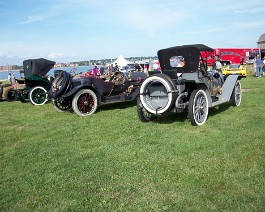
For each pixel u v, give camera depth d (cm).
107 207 307
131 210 298
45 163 445
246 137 499
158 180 359
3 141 595
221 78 765
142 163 415
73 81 852
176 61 653
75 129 657
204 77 668
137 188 343
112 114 809
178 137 531
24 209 314
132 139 539
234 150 441
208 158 419
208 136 523
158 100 624
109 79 935
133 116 757
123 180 366
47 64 1220
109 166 411
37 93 1178
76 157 462
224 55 3756
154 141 515
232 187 328
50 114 895
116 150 481
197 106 609
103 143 530
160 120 684
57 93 829
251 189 321
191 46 622
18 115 925
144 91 625
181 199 311
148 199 317
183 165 399
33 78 1166
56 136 605
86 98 828
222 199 303
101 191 342
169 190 333
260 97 927
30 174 402
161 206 301
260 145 455
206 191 325
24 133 655
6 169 431
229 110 745
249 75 2023
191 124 612
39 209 312
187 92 627
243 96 966
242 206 289
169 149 468
